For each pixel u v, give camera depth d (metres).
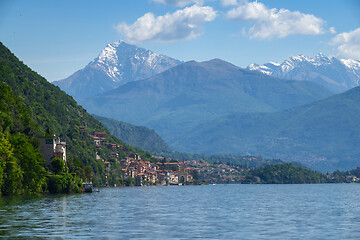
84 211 131.88
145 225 104.81
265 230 98.38
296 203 187.00
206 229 99.31
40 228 95.19
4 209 129.00
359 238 88.38
